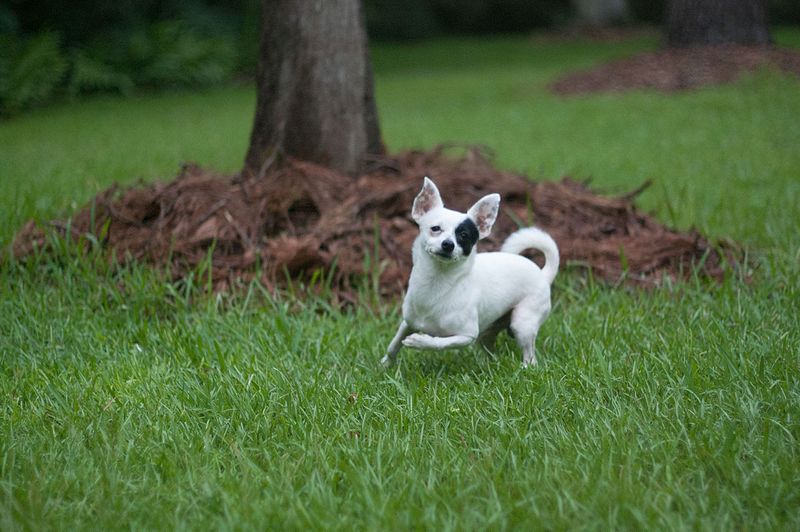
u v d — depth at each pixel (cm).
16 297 562
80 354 489
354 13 717
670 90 1539
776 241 658
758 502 320
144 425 397
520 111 1483
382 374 458
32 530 307
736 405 397
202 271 580
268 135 726
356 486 334
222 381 435
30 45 1788
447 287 435
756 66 1557
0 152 1151
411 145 1182
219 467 363
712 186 864
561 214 688
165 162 1048
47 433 388
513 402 411
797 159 973
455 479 343
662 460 355
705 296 557
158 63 2041
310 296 580
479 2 3581
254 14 2456
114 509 327
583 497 326
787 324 504
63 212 707
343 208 654
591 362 453
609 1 3409
